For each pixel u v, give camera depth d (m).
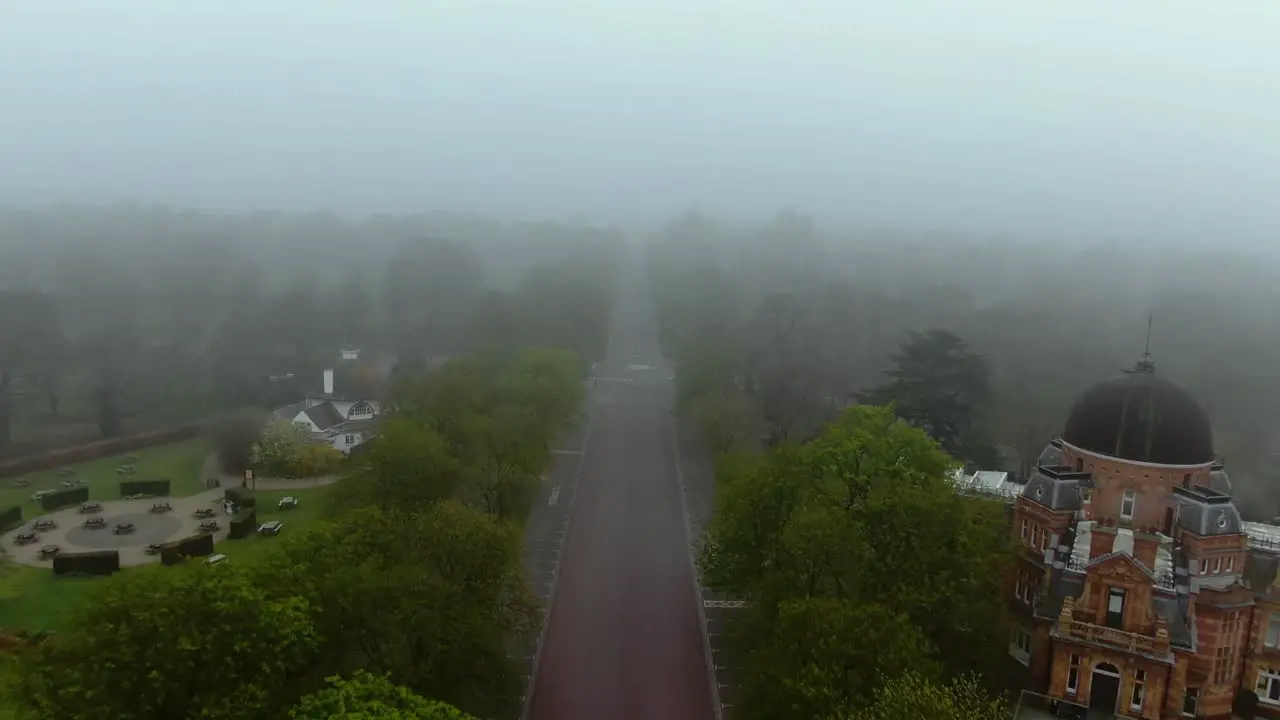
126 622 48.06
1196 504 72.69
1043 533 78.69
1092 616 71.44
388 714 44.03
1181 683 69.00
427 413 108.69
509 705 69.56
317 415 142.50
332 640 56.41
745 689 65.06
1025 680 75.88
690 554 105.88
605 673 77.81
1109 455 76.81
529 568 99.81
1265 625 72.12
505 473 104.62
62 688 45.88
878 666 55.50
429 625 58.53
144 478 133.25
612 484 132.38
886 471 80.62
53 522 113.25
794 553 70.19
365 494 86.31
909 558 70.94
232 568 54.69
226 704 46.44
